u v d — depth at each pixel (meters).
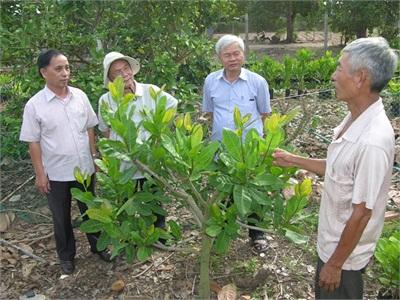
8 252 4.39
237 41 3.92
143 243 3.01
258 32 21.73
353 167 2.34
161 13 5.65
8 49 5.34
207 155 2.62
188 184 2.91
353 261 2.57
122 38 5.77
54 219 3.90
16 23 5.60
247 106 4.03
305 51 10.57
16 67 5.62
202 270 3.27
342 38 20.27
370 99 2.33
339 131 2.54
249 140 2.71
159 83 5.59
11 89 6.56
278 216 2.97
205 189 3.28
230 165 2.69
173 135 2.90
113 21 5.77
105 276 4.00
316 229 4.51
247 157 2.63
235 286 3.66
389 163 2.30
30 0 5.50
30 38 5.17
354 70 2.26
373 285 3.74
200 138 2.66
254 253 4.21
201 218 3.06
